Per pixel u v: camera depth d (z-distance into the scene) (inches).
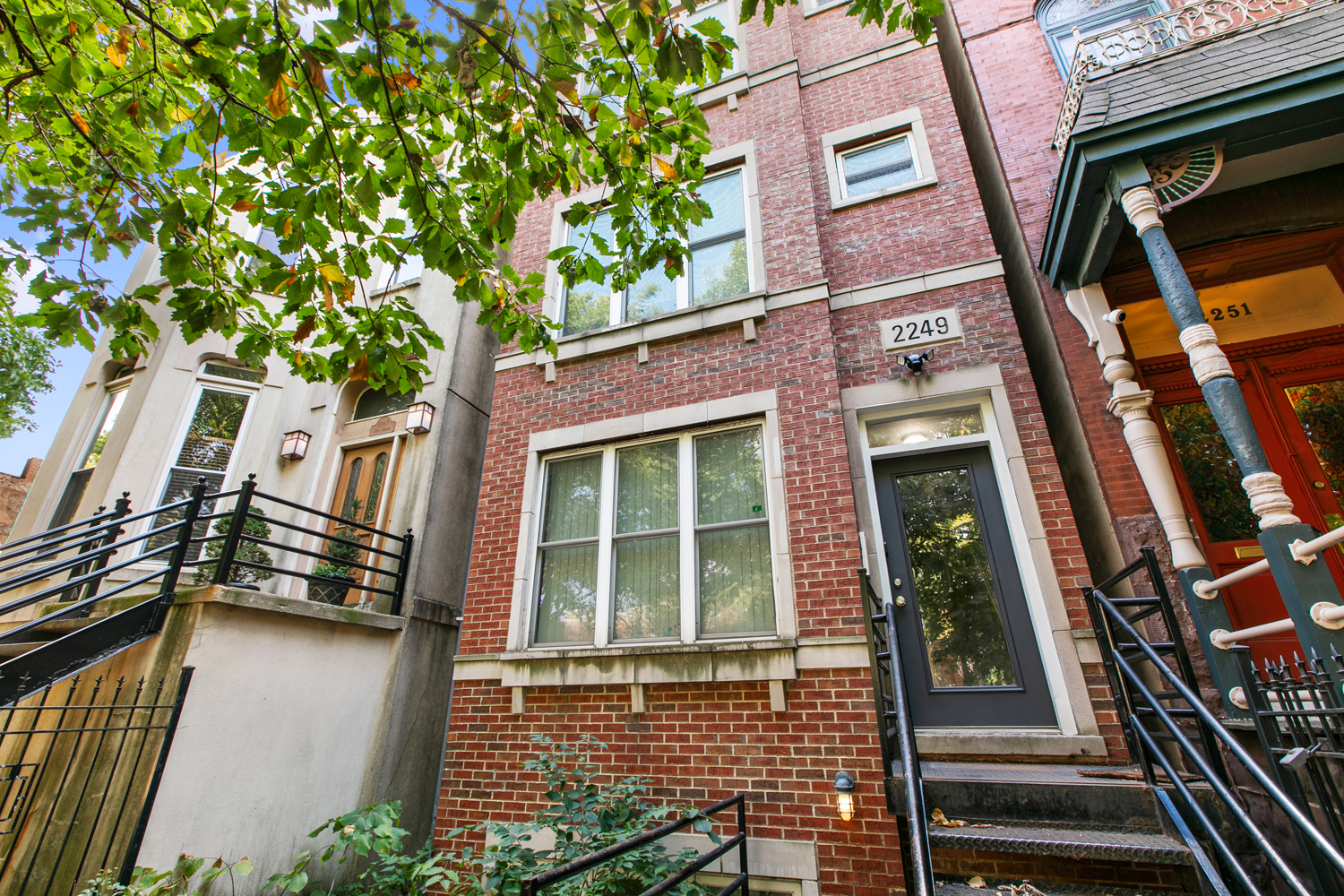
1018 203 214.4
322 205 131.9
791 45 266.8
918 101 252.7
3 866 147.7
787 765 162.1
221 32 109.2
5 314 213.2
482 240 141.3
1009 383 196.9
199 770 162.7
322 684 203.3
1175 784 118.0
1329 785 103.0
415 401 294.5
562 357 242.1
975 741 164.2
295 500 297.3
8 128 149.2
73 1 135.7
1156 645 140.5
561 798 154.1
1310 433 192.2
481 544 225.1
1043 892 119.0
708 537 199.9
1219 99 146.9
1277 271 201.6
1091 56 168.1
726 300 223.0
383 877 171.8
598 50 142.4
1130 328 210.2
